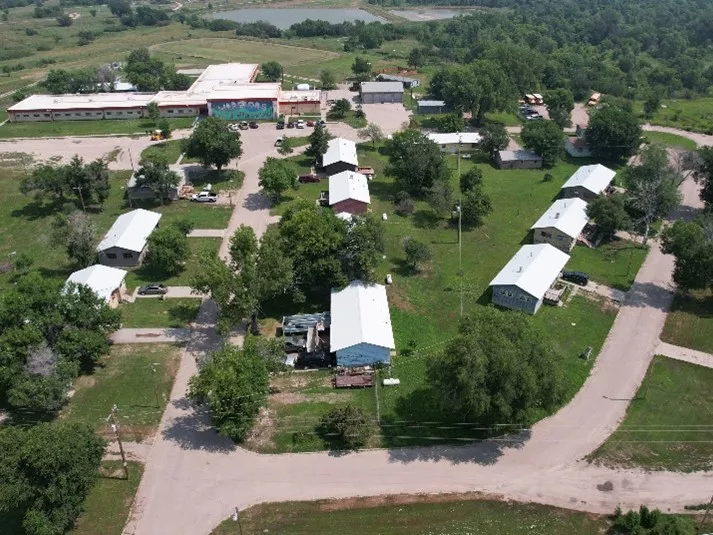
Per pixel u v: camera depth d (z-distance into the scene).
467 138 149.88
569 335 81.94
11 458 51.09
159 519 56.41
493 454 63.62
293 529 55.62
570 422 67.81
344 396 71.12
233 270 81.19
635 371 75.81
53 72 188.62
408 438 65.31
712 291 89.19
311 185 128.62
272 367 68.50
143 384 72.81
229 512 57.16
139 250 96.56
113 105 168.25
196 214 115.12
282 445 64.50
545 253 93.56
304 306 87.44
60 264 99.25
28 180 113.38
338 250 85.25
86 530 55.28
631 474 61.47
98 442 56.28
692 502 58.41
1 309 69.69
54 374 66.94
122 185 127.50
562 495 59.19
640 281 95.50
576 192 122.62
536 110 181.88
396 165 129.12
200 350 78.69
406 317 85.06
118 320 77.06
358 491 59.38
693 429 67.19
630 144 141.62
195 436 65.75
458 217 113.81
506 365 59.12
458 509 57.62
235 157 128.75
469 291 91.88
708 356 78.88
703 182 117.44
